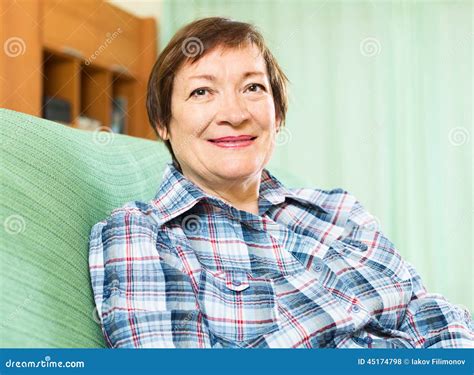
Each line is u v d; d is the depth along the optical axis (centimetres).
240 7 326
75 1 257
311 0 326
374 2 326
